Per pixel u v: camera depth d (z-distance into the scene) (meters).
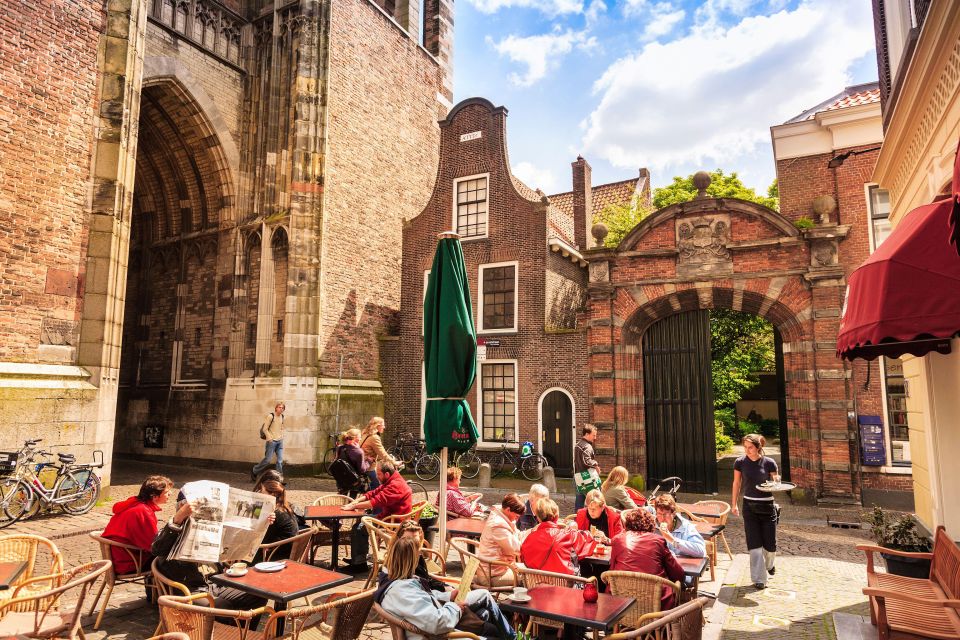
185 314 20.33
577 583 4.83
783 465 14.85
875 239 13.31
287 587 4.12
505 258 18.02
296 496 13.16
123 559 5.41
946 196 5.85
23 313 11.17
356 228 19.92
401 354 19.70
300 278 17.91
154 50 17.66
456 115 19.45
